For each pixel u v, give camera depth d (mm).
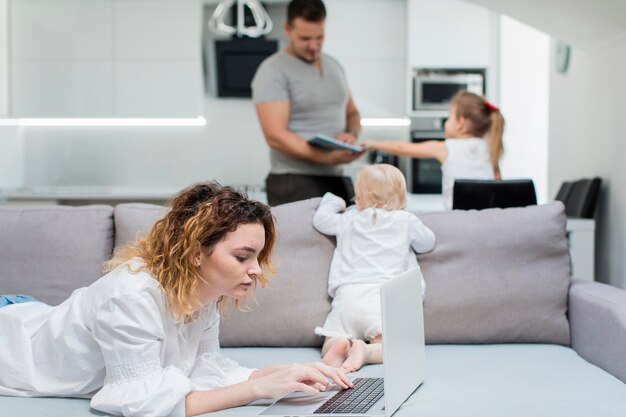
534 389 2145
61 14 6320
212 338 2250
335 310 2742
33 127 6688
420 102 6410
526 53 6367
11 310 2160
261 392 1922
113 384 1886
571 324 2801
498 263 2818
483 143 4207
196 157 6758
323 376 1975
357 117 4715
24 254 2762
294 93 4234
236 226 1896
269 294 2789
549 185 4973
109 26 6336
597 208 4031
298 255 2855
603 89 3926
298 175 4215
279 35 6641
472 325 2791
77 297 2062
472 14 6352
